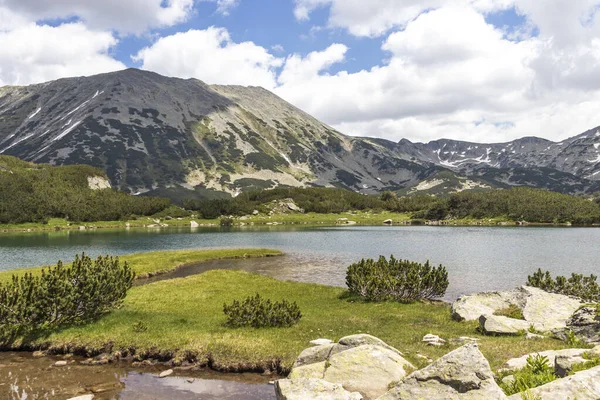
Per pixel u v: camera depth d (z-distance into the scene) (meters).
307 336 24.12
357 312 32.12
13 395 17.47
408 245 94.06
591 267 59.31
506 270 56.94
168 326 26.16
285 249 88.62
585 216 184.75
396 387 10.41
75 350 22.97
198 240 116.19
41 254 83.44
